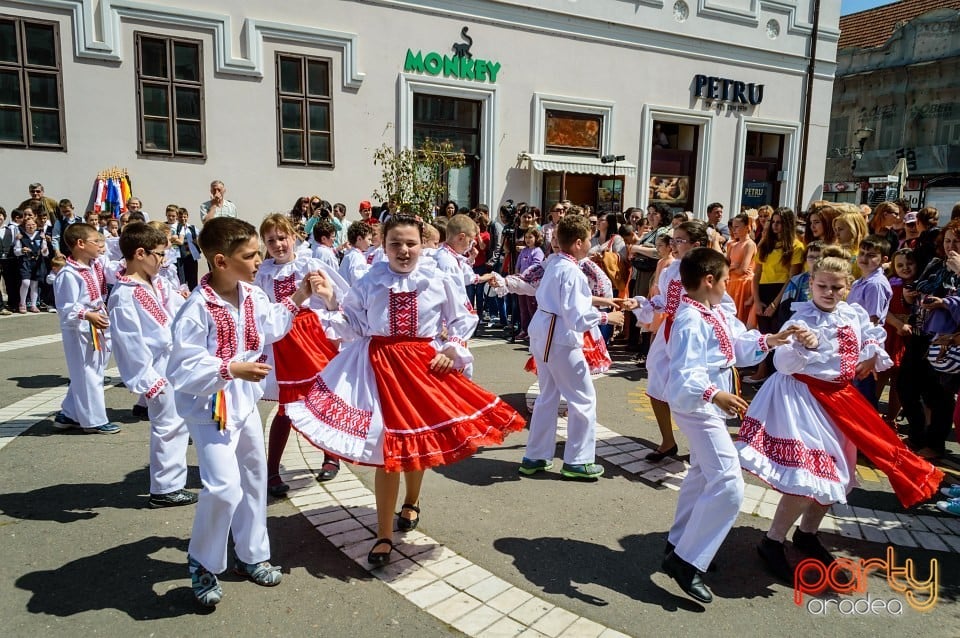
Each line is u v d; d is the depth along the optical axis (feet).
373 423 10.55
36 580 10.46
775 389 11.30
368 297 11.17
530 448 15.28
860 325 12.07
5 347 27.22
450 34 44.01
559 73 48.19
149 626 9.34
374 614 9.76
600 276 18.16
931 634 9.66
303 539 11.98
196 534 9.61
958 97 83.15
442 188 40.42
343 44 40.91
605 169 49.52
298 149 41.11
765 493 14.47
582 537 12.32
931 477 11.19
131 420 18.58
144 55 36.96
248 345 10.13
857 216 18.60
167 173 38.17
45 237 35.17
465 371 13.56
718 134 55.83
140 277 13.99
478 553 11.62
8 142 34.94
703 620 9.82
